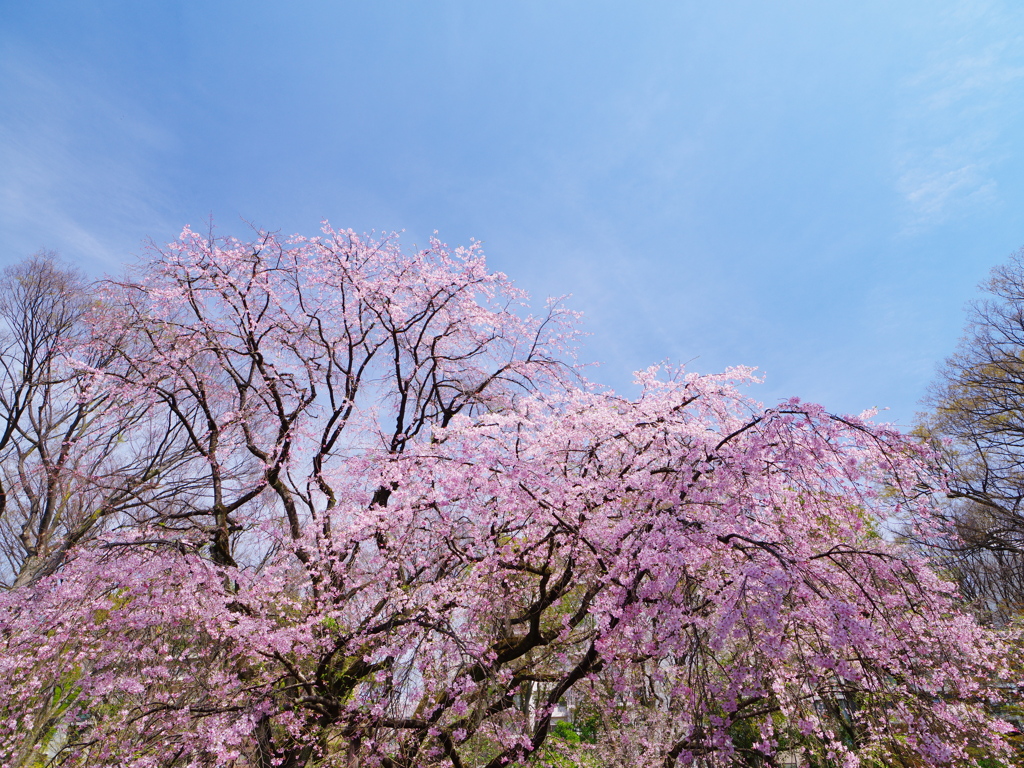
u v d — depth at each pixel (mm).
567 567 7250
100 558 7270
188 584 6988
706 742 5145
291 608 7582
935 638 6332
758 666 5598
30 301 13859
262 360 9398
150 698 6812
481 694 6695
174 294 9422
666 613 5523
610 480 6773
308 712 6707
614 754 7551
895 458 5496
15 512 14141
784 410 5598
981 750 7027
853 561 6285
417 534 7254
